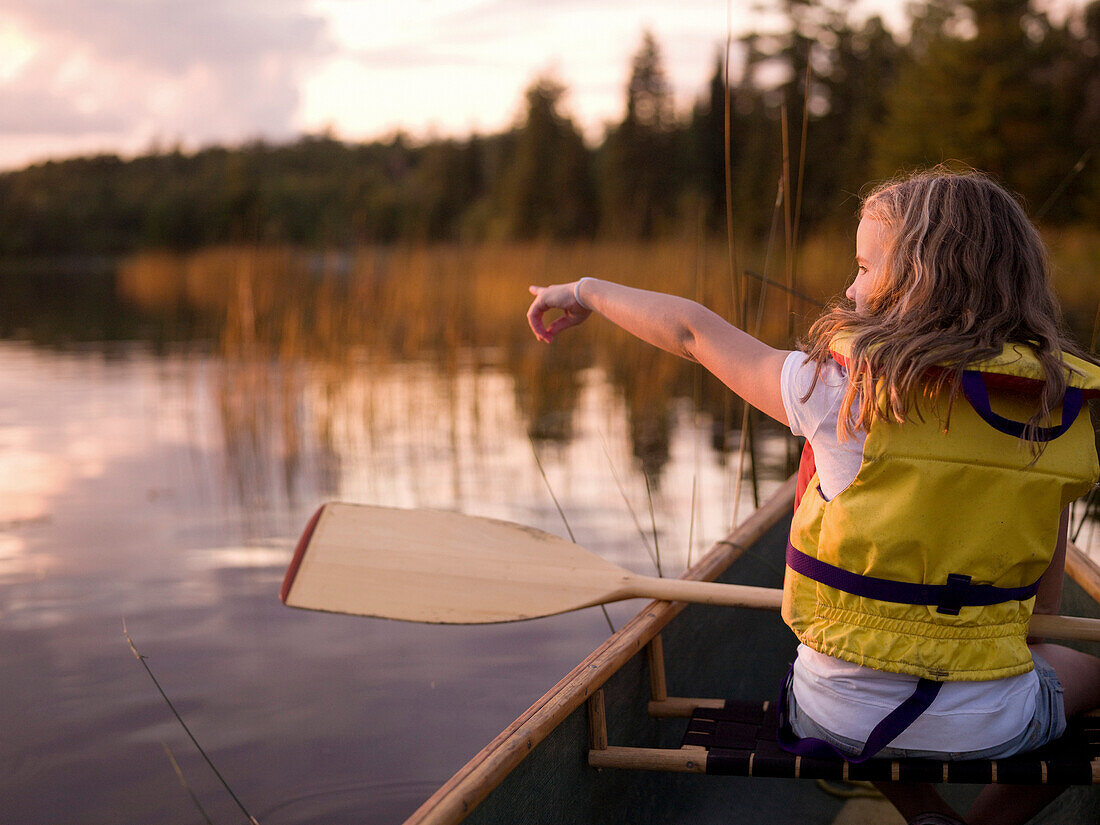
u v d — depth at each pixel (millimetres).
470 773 997
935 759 1100
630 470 4934
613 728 1415
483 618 1688
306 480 4684
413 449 5426
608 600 1640
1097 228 17906
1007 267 1053
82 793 1903
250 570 3344
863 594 1068
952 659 1054
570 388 7504
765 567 2143
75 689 2381
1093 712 1299
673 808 1666
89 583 3195
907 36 27719
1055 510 1047
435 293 8609
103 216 44438
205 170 34531
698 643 1802
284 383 5270
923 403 1026
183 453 5281
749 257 7984
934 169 1226
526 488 4551
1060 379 1011
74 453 5270
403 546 1799
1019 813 1250
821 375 1104
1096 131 20484
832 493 1086
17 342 11344
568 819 1266
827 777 1129
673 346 1294
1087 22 22156
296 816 1823
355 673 2514
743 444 2543
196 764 2027
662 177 35219
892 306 1096
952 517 1022
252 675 2484
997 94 21156
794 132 26438
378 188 31844
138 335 12172
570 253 9828
